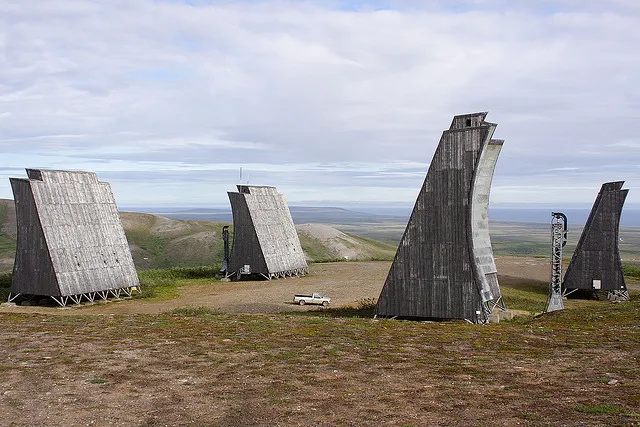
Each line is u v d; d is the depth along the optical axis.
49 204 58.69
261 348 31.48
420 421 18.81
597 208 62.16
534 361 27.72
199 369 26.73
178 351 30.72
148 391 23.12
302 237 174.38
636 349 29.89
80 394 22.77
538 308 54.59
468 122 43.56
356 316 49.03
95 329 38.34
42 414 20.44
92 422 19.56
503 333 36.41
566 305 57.59
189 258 144.38
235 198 83.12
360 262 104.19
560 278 50.66
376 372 25.88
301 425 18.83
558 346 31.58
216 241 154.50
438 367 26.72
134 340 33.94
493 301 49.12
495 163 48.03
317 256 158.62
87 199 63.47
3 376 25.55
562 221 50.81
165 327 39.16
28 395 22.70
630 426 17.38
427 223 44.53
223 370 26.53
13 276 58.81
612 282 61.09
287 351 30.70
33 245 57.84
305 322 42.19
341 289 69.56
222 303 59.62
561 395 21.30
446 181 43.88
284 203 92.38
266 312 53.47
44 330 37.78
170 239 157.75
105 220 64.94
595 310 46.59
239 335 35.72
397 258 45.53
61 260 57.66
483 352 30.27
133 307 57.50
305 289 70.06
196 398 22.09
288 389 23.16
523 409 19.73
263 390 23.06
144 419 19.78
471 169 42.97
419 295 44.69
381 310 46.00
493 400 20.97
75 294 57.81
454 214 43.59
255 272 81.38
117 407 21.12
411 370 26.22
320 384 23.88
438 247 44.16
